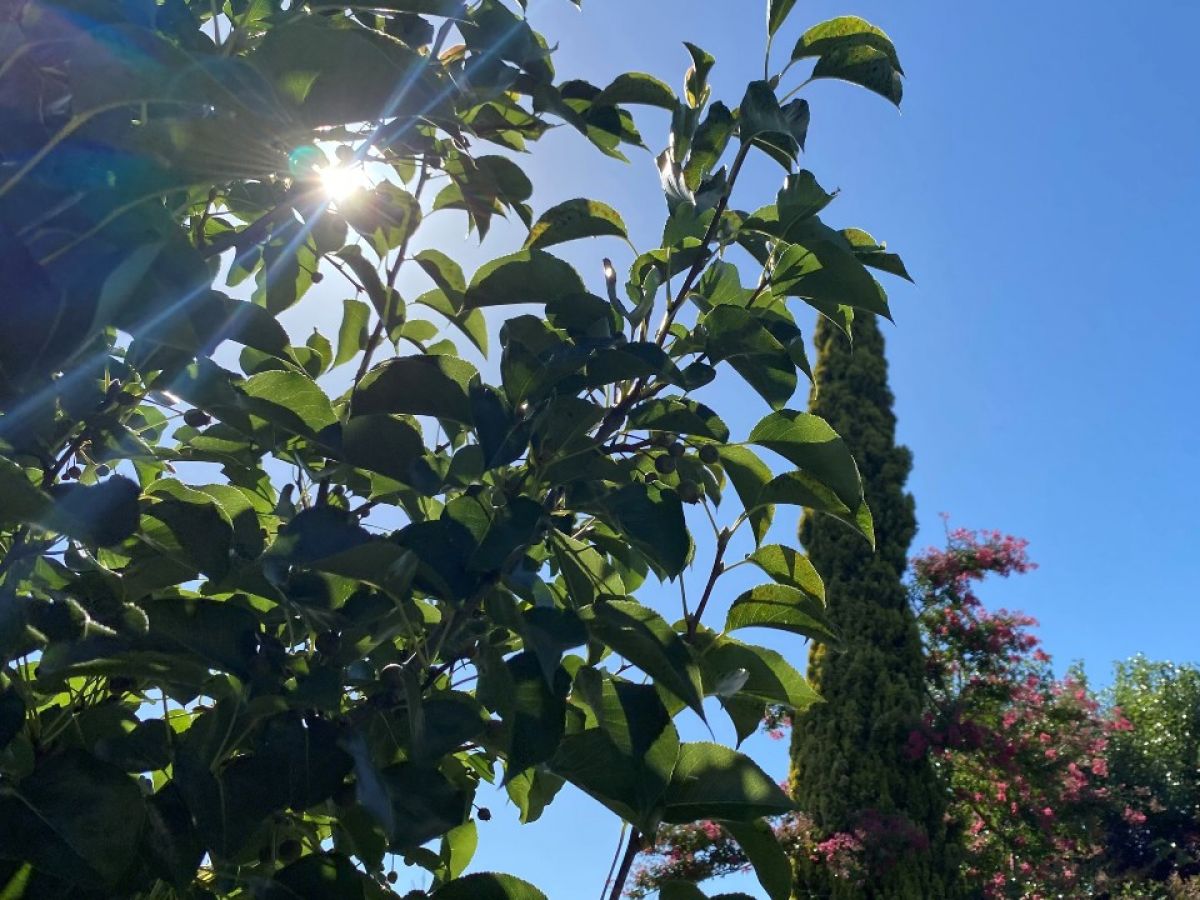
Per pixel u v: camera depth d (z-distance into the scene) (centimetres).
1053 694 914
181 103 115
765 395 175
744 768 162
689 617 179
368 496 184
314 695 134
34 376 112
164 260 122
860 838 699
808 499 179
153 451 167
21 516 118
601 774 150
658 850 713
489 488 157
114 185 118
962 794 843
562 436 155
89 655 133
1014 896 828
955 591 870
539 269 177
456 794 145
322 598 146
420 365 161
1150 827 1094
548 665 136
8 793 119
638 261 190
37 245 116
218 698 148
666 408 168
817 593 182
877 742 751
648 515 158
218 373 146
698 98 191
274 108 118
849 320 194
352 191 170
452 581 140
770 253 188
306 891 140
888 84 182
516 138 204
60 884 126
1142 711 1277
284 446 172
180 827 133
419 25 185
